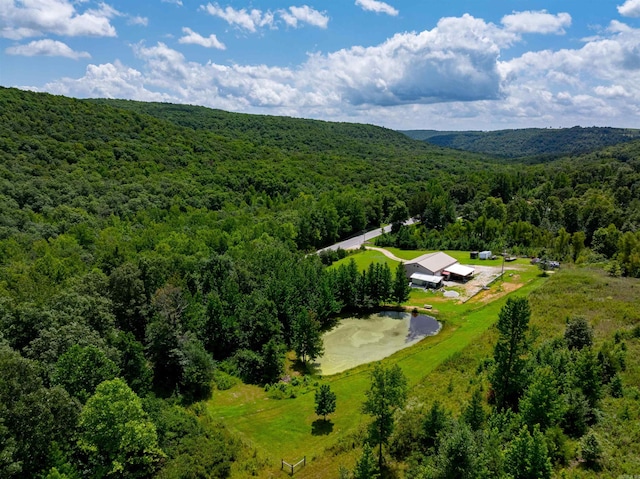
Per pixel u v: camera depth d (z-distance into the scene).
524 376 41.53
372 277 82.31
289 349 66.69
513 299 42.31
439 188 168.62
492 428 35.03
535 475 28.45
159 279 65.81
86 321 47.50
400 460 37.06
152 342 52.69
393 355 62.91
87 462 33.28
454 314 77.44
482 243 122.69
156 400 44.09
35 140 116.81
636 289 68.31
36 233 83.75
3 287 54.28
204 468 36.06
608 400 39.16
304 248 126.75
